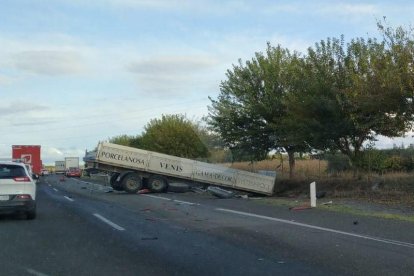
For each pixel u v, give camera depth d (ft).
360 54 82.74
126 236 40.70
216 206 69.41
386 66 71.72
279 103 101.65
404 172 99.76
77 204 73.41
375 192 78.43
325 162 133.80
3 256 32.27
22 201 50.06
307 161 142.20
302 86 87.92
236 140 111.55
